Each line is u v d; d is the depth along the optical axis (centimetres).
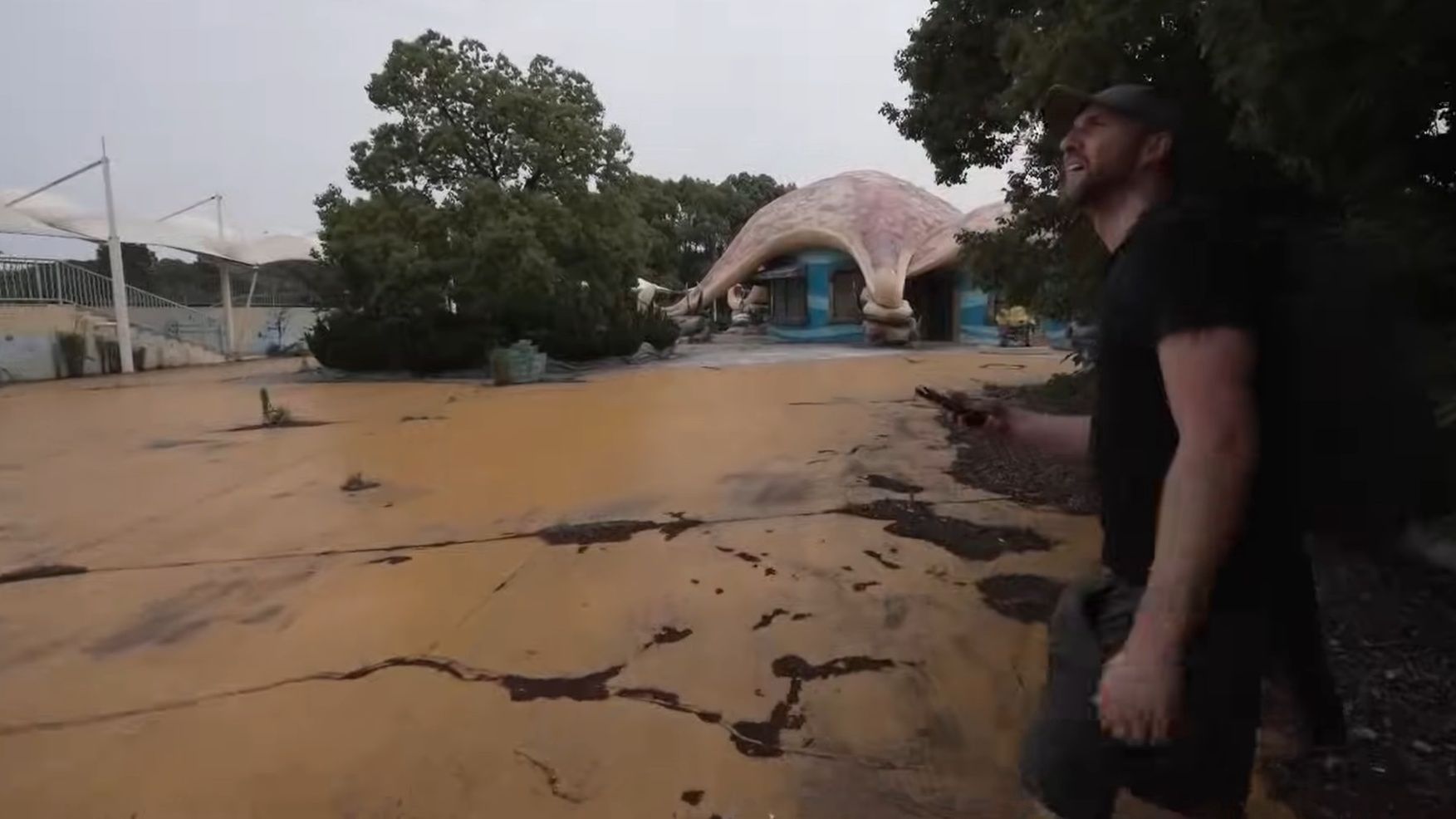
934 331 2723
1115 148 148
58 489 776
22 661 382
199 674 364
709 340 2923
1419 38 202
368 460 877
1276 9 209
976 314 2591
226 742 306
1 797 274
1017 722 304
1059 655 161
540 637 393
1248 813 233
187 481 804
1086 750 148
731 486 689
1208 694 134
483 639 393
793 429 971
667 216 2445
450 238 1869
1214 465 119
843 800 260
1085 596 163
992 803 255
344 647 390
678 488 689
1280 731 263
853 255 2550
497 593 456
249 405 1456
